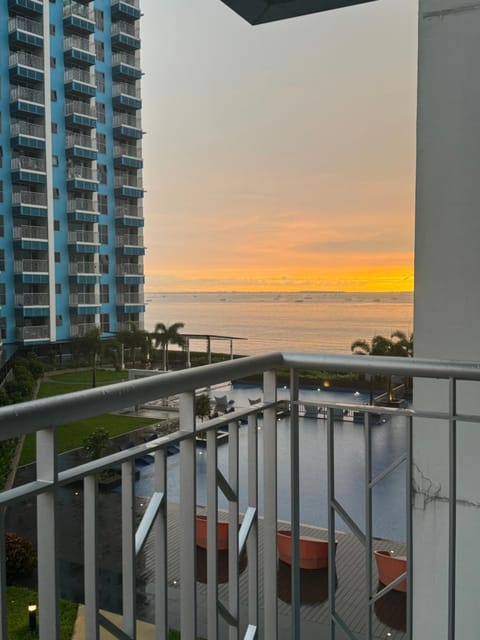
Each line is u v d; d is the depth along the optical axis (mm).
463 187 1742
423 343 1811
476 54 1716
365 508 1367
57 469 748
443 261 1777
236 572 1252
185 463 1050
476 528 1739
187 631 1074
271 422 1345
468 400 1739
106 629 875
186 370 1022
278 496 1372
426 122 1799
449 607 1302
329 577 1427
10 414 667
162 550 1011
